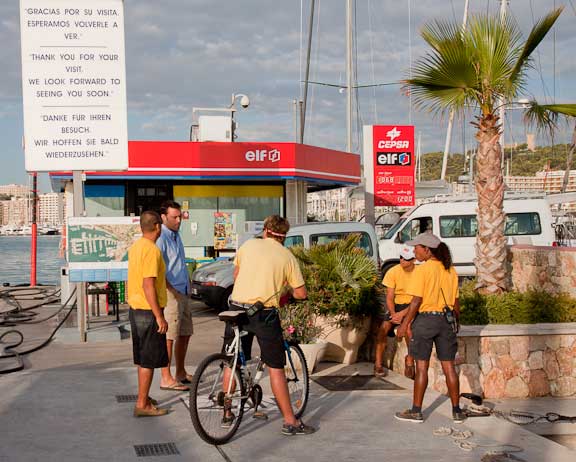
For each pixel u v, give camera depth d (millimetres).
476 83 11016
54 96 11117
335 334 9641
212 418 5996
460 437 6270
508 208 20203
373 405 7402
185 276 8203
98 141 11242
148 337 6723
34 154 11102
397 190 23141
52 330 12883
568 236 29453
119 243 11500
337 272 9375
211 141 19906
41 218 189375
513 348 9688
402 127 23109
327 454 5746
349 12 26391
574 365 9859
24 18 10961
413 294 6805
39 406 7148
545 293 10625
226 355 6141
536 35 10758
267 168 18500
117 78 11234
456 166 56188
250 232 18125
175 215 8180
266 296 6234
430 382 9281
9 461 5453
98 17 11141
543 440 6324
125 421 6621
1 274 40094
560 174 46969
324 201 59875
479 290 10961
